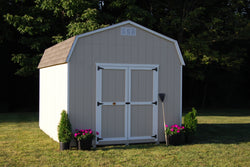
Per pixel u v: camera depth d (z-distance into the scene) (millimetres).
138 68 7855
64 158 6363
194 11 16844
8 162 6074
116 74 7691
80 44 7387
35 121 12633
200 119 13773
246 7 20141
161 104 8062
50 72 9023
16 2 15891
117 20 16250
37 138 8625
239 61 18234
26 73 15648
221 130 10391
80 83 7379
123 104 7738
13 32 16516
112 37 7656
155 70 7996
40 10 15898
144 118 7926
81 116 7383
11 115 15102
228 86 21453
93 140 7453
